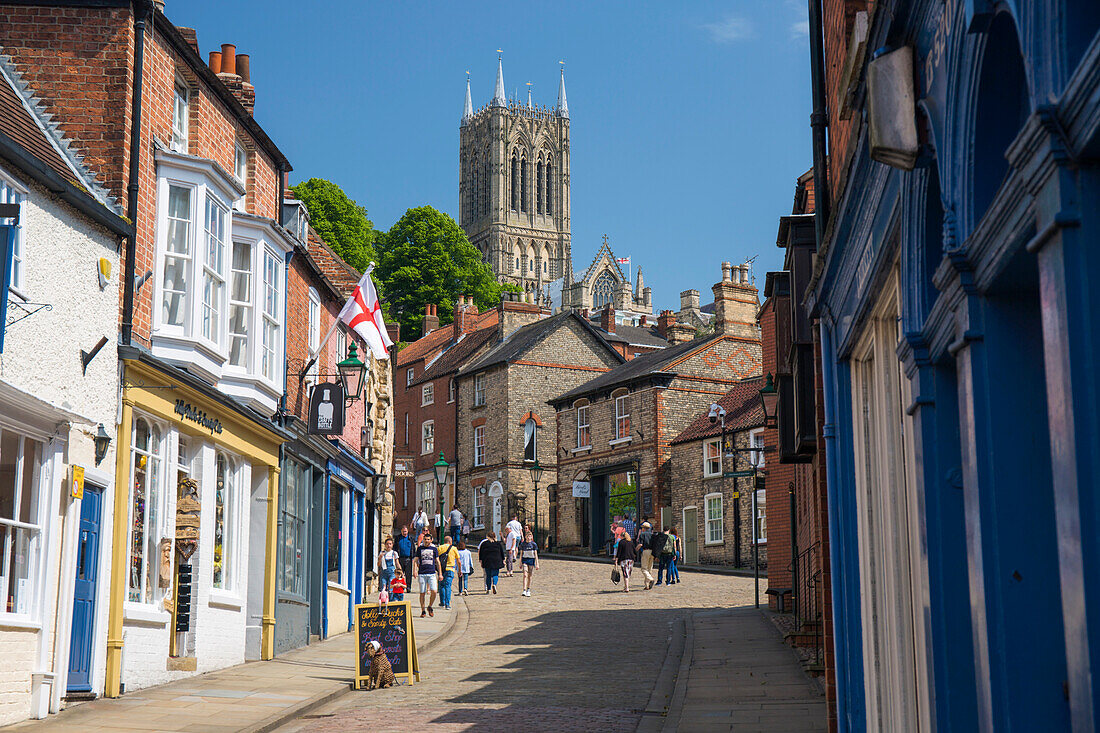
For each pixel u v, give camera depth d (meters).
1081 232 3.61
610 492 48.69
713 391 47.66
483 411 55.22
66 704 11.91
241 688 13.98
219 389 15.80
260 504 17.88
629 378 47.56
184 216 14.73
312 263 20.66
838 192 8.55
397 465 37.50
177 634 14.90
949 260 4.88
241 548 16.92
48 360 11.49
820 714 11.95
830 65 10.39
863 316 8.10
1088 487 3.54
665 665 16.61
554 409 54.22
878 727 8.39
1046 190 3.78
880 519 8.51
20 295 10.90
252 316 16.64
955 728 5.57
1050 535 4.60
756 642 18.75
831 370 9.88
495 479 53.41
